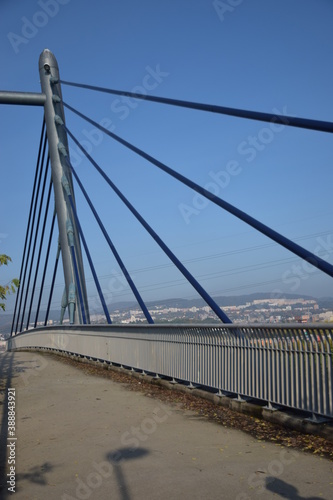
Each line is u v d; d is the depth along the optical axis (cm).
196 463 475
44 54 2094
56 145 2019
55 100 2053
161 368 953
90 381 1088
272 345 618
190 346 840
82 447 548
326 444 505
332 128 702
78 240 1947
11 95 2011
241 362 686
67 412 746
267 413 619
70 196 1962
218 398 732
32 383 1078
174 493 403
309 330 551
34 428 650
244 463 468
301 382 564
